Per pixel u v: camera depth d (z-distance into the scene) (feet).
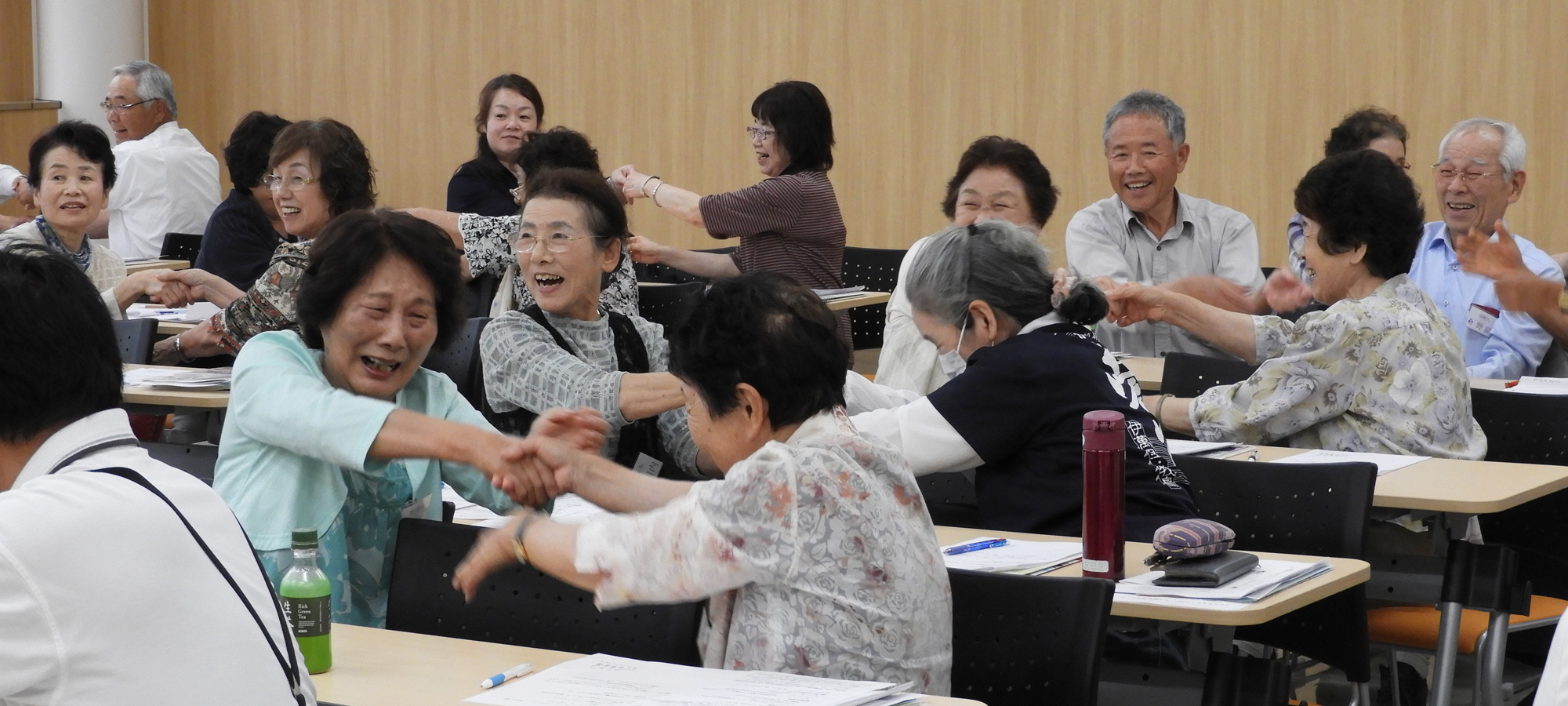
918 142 28.94
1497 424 12.37
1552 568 11.26
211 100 35.91
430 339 8.14
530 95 20.62
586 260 10.80
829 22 29.50
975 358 9.45
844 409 6.69
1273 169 25.86
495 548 6.72
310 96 34.94
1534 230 23.90
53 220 18.10
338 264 7.91
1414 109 24.64
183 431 15.02
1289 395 11.66
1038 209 14.20
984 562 8.31
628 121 31.73
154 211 25.31
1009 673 7.13
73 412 5.11
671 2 31.01
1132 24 26.81
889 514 6.36
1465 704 11.60
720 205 19.07
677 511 6.33
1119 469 8.05
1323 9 25.22
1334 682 12.21
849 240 29.78
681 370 6.58
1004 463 9.51
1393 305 11.73
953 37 28.40
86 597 4.71
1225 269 17.39
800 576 6.16
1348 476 9.43
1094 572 8.09
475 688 6.24
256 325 14.07
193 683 4.86
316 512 7.86
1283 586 7.89
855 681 5.96
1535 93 23.70
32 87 36.81
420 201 34.12
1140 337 17.12
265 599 5.32
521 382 10.55
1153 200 17.24
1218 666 8.20
